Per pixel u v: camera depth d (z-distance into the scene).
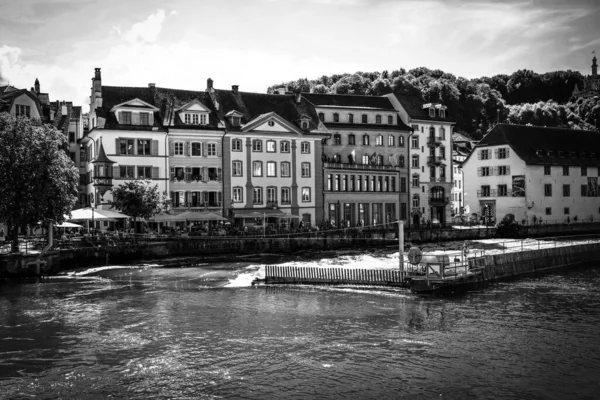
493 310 39.94
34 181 52.47
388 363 28.67
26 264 53.34
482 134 166.00
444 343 32.00
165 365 28.28
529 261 59.31
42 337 32.88
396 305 41.59
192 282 50.91
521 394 25.02
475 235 89.75
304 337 33.06
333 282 49.81
